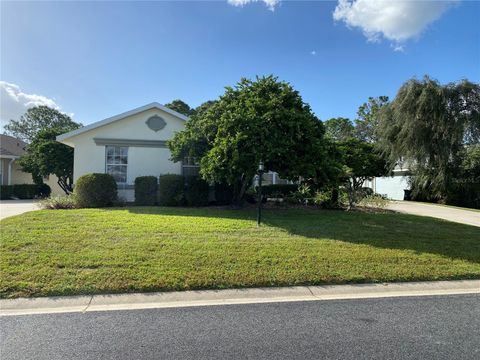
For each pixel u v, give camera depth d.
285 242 6.97
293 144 9.71
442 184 19.38
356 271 5.58
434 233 8.47
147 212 10.29
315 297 4.77
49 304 4.35
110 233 7.32
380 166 21.25
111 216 9.41
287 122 9.69
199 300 4.59
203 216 9.76
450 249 7.00
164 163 15.03
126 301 4.50
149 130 14.99
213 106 11.62
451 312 4.28
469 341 3.51
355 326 3.83
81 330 3.66
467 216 13.52
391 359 3.13
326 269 5.60
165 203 12.76
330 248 6.67
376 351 3.28
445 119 18.19
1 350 3.23
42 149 19.91
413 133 18.75
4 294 4.47
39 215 9.48
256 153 9.30
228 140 9.61
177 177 12.88
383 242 7.30
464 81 18.28
